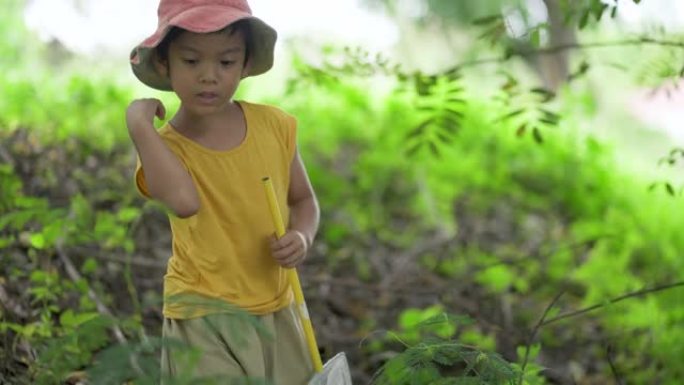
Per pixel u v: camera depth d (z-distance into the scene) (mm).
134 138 4871
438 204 12344
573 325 9250
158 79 5039
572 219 12758
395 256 10969
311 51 15492
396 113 14031
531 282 10250
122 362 4082
